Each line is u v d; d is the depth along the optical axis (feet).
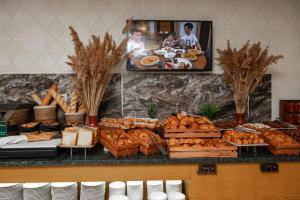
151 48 8.23
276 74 8.68
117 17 8.27
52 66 8.19
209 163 5.71
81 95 7.25
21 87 8.11
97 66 6.81
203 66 8.36
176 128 6.21
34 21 8.14
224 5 8.51
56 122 7.52
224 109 8.48
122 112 8.27
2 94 8.07
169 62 8.29
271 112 8.66
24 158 5.65
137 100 8.29
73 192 6.06
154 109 8.18
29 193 5.78
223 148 5.76
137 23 8.18
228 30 8.54
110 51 7.50
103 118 7.71
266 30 8.64
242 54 7.67
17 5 8.08
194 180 5.72
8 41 8.10
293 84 8.74
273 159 5.76
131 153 5.93
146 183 6.60
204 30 8.33
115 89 8.26
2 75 8.05
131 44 8.20
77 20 8.21
